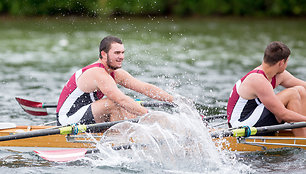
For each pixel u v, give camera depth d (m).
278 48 17.92
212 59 47.75
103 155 18.19
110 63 19.11
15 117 25.16
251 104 18.92
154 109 26.69
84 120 19.36
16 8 91.06
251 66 43.47
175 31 75.62
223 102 28.50
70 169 17.00
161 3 100.44
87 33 70.38
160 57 48.62
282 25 87.44
